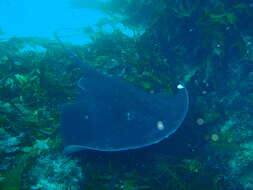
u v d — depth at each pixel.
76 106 5.10
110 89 5.12
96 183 4.07
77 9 11.33
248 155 4.79
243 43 5.67
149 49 6.99
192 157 4.78
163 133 3.98
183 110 4.42
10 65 6.70
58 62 7.49
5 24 10.79
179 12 6.27
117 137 4.05
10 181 3.36
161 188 4.14
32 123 4.69
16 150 4.17
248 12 5.73
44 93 5.56
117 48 7.59
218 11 5.71
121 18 9.68
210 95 5.97
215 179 4.30
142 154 4.64
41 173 3.98
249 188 4.48
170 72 6.54
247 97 5.68
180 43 6.66
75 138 4.29
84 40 9.42
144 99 4.65
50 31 10.15
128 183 4.08
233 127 5.29
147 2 8.62
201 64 6.23
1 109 4.77
